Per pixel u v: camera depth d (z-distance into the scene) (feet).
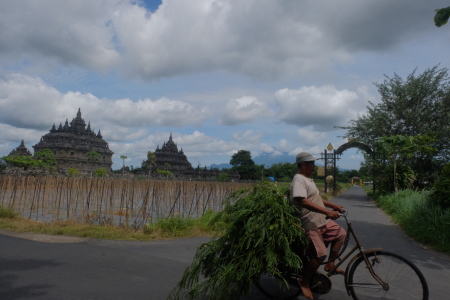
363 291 12.71
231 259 12.69
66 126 310.65
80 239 25.63
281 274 12.71
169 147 362.74
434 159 74.54
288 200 13.37
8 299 13.12
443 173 35.04
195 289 12.64
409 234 29.78
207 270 13.55
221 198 56.75
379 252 12.63
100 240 25.49
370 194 92.32
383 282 12.44
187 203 49.52
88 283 15.23
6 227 29.40
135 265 18.40
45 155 238.89
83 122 327.67
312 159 13.47
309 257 12.94
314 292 13.04
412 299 12.08
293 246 12.92
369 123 79.87
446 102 73.46
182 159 366.22
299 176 13.24
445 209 32.01
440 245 24.40
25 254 20.07
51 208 51.16
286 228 12.32
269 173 344.08
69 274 16.48
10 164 197.06
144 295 13.87
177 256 20.86
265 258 12.11
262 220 12.48
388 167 68.13
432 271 18.58
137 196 54.54
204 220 31.37
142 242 25.49
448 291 15.16
